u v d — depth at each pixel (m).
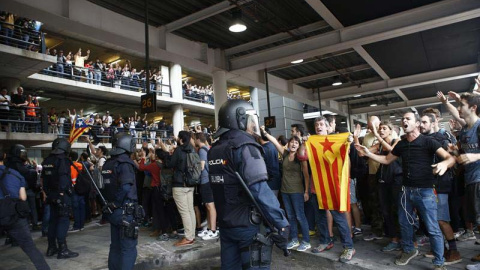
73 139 5.90
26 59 12.88
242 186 2.47
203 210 7.48
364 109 25.52
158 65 25.16
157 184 6.59
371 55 12.77
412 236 4.21
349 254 4.49
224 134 2.77
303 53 10.95
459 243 4.97
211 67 11.78
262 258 2.49
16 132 11.61
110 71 20.89
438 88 19.73
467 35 10.95
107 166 3.91
